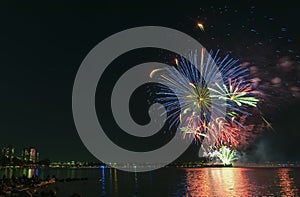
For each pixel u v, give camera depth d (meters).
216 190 42.91
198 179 72.31
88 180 75.44
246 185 49.50
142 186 55.81
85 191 46.62
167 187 51.91
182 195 38.34
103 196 39.91
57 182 64.38
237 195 36.03
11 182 46.50
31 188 46.91
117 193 43.62
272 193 36.84
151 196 38.72
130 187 53.97
